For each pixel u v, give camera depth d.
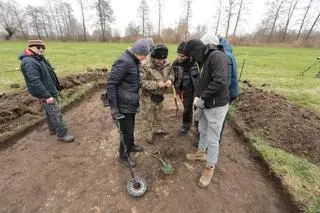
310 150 3.82
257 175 3.37
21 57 3.34
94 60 13.81
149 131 4.06
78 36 45.66
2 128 4.31
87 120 5.09
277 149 3.76
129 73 2.77
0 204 2.78
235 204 2.84
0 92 6.43
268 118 4.73
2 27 50.09
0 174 3.28
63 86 6.48
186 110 4.07
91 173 3.30
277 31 43.16
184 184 3.12
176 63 3.88
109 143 4.11
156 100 3.90
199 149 3.49
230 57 2.76
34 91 3.47
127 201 2.83
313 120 4.88
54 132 4.37
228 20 44.38
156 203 2.81
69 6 52.12
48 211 2.69
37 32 52.38
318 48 29.83
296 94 7.00
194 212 2.71
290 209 2.78
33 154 3.76
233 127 4.80
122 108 2.95
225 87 2.45
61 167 3.43
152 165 3.48
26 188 3.02
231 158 3.76
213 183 3.16
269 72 11.12
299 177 3.13
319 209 2.62
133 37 43.06
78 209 2.71
